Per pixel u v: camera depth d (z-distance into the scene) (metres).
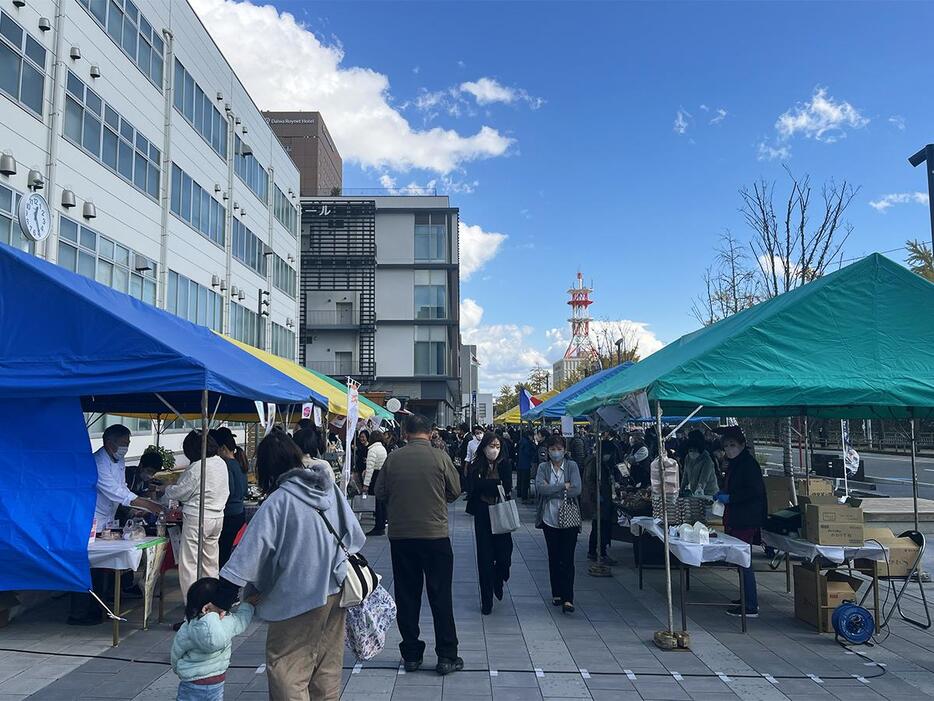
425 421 5.67
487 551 7.22
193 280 23.70
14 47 13.36
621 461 13.01
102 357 5.69
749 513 6.96
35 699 4.74
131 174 18.75
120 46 18.06
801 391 5.88
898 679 5.28
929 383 5.88
